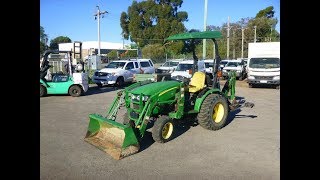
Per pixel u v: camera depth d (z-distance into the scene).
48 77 15.34
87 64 26.66
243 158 6.21
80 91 15.34
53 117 10.18
